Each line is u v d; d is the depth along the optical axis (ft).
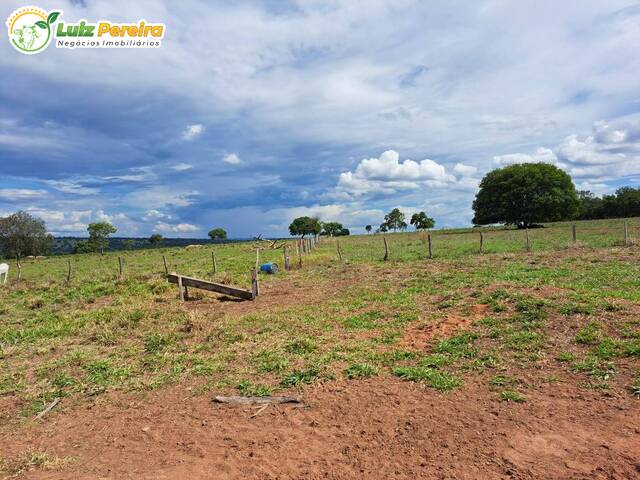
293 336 32.19
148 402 22.22
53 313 47.83
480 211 236.63
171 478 14.94
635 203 286.25
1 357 31.48
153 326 38.27
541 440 15.89
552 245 83.66
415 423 17.87
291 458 15.90
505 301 34.01
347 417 18.90
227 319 39.14
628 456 14.43
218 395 22.43
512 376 21.85
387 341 29.30
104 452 17.25
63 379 25.82
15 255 258.57
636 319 26.63
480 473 14.23
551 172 218.59
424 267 63.31
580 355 23.35
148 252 174.40
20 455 17.20
